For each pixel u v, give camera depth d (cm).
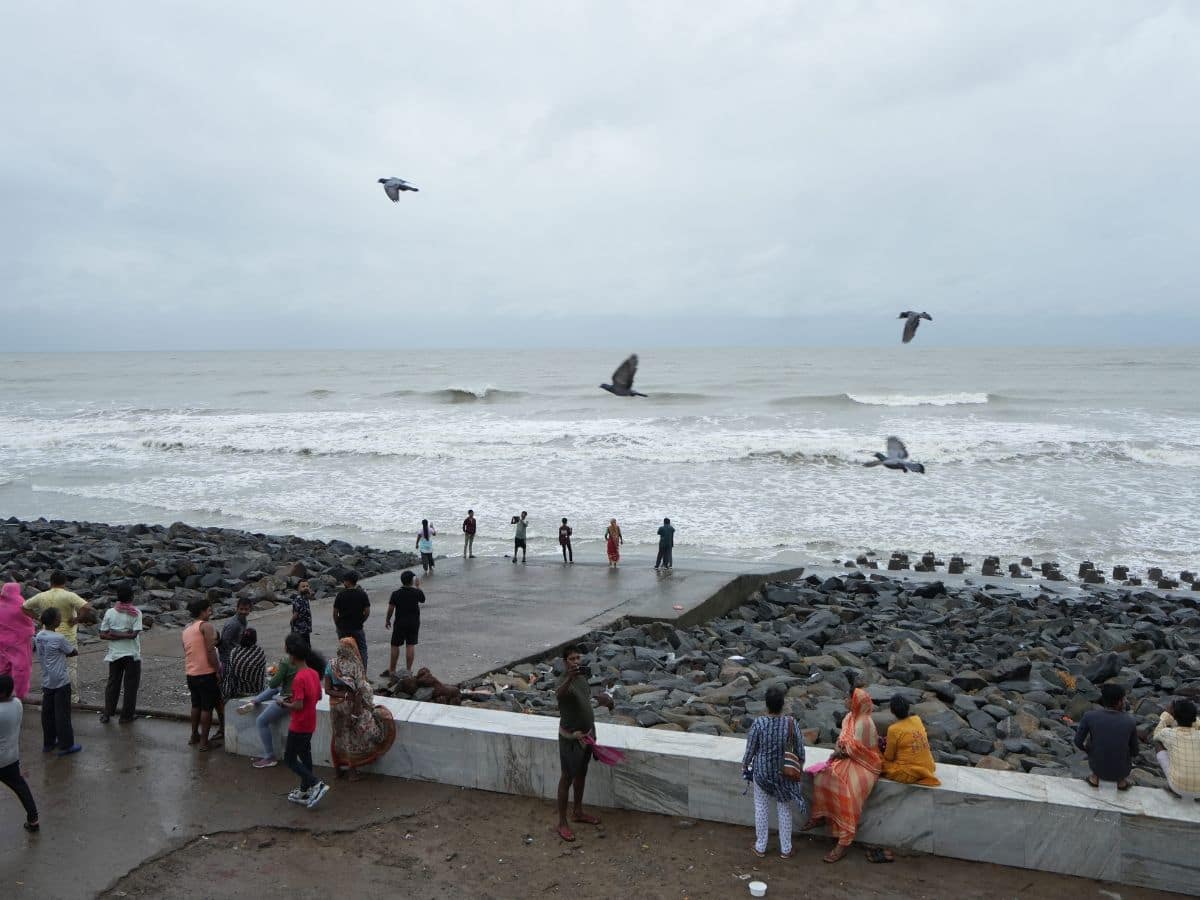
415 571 1961
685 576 1861
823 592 1980
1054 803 642
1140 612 1881
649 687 1164
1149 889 622
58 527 2634
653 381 8462
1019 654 1513
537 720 805
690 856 676
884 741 736
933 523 2722
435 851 682
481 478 3484
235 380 10338
